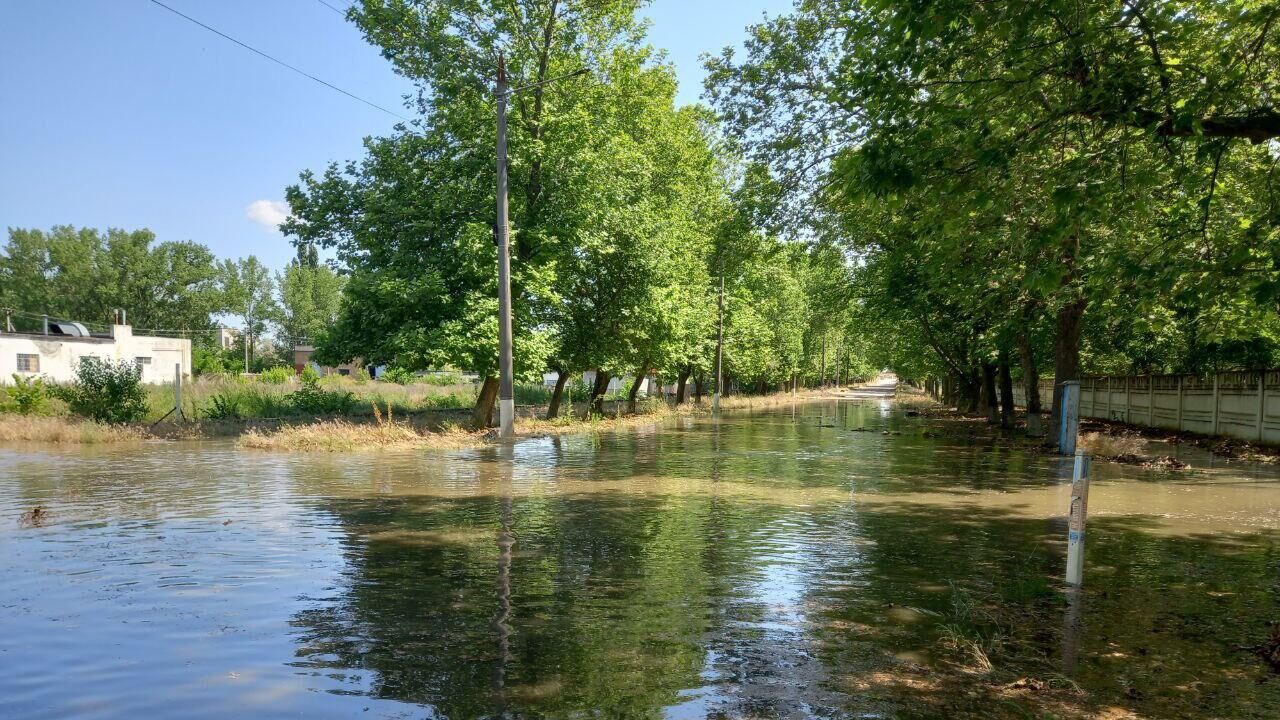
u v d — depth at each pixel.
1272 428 21.06
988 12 6.02
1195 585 6.48
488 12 22.83
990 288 13.88
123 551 7.27
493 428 23.92
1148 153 7.19
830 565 7.07
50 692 3.97
